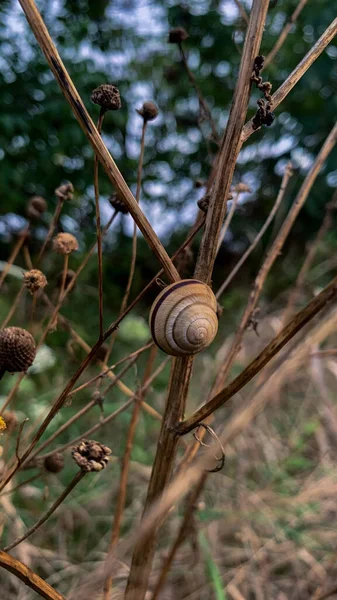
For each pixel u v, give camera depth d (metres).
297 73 0.22
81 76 0.96
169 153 1.20
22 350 0.23
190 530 0.34
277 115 1.13
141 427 0.65
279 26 1.02
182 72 1.04
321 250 0.94
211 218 0.22
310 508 0.52
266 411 0.66
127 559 0.44
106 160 0.20
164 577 0.33
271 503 0.53
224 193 0.22
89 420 0.64
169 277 0.22
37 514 0.51
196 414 0.23
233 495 0.56
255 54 0.21
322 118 1.12
